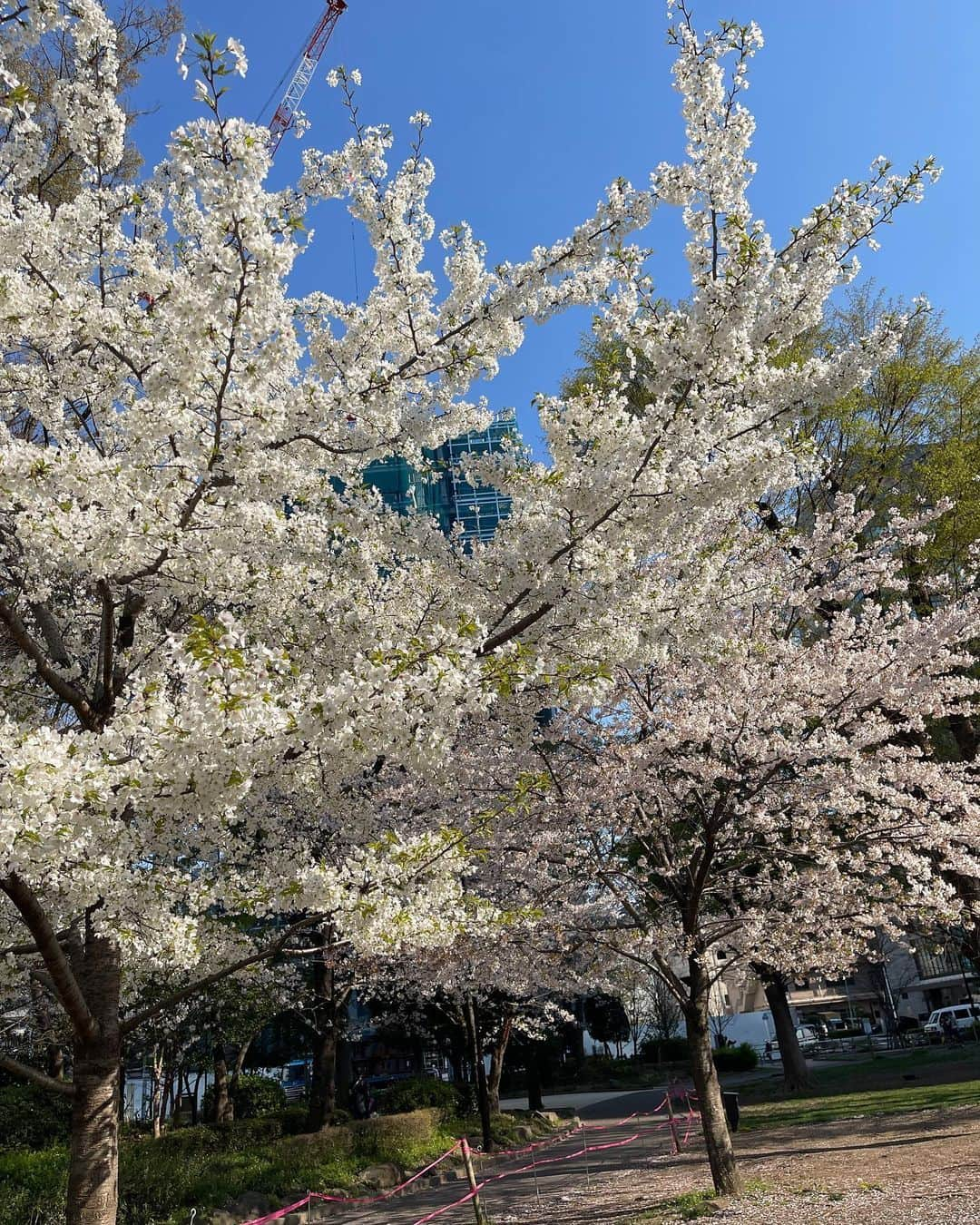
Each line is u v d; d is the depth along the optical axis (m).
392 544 5.65
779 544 8.54
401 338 5.30
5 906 4.91
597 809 8.31
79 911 4.50
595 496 4.90
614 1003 31.55
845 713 8.17
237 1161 11.77
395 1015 19.19
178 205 5.40
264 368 4.18
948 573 12.20
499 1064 18.23
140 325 4.73
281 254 3.83
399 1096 17.95
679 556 5.96
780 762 7.77
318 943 13.19
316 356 5.34
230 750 3.52
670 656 7.19
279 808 5.80
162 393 4.23
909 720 9.70
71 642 6.19
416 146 5.25
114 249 5.20
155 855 4.98
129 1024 4.79
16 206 4.64
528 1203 9.87
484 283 5.21
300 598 5.45
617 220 4.92
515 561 5.14
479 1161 13.79
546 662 5.01
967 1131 10.00
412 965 10.27
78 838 3.40
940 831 8.13
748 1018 45.03
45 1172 9.18
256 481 4.58
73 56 5.54
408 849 4.65
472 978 10.56
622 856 9.28
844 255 5.01
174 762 3.46
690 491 5.17
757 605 8.32
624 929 8.33
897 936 9.55
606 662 5.07
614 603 5.16
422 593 5.65
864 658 8.17
